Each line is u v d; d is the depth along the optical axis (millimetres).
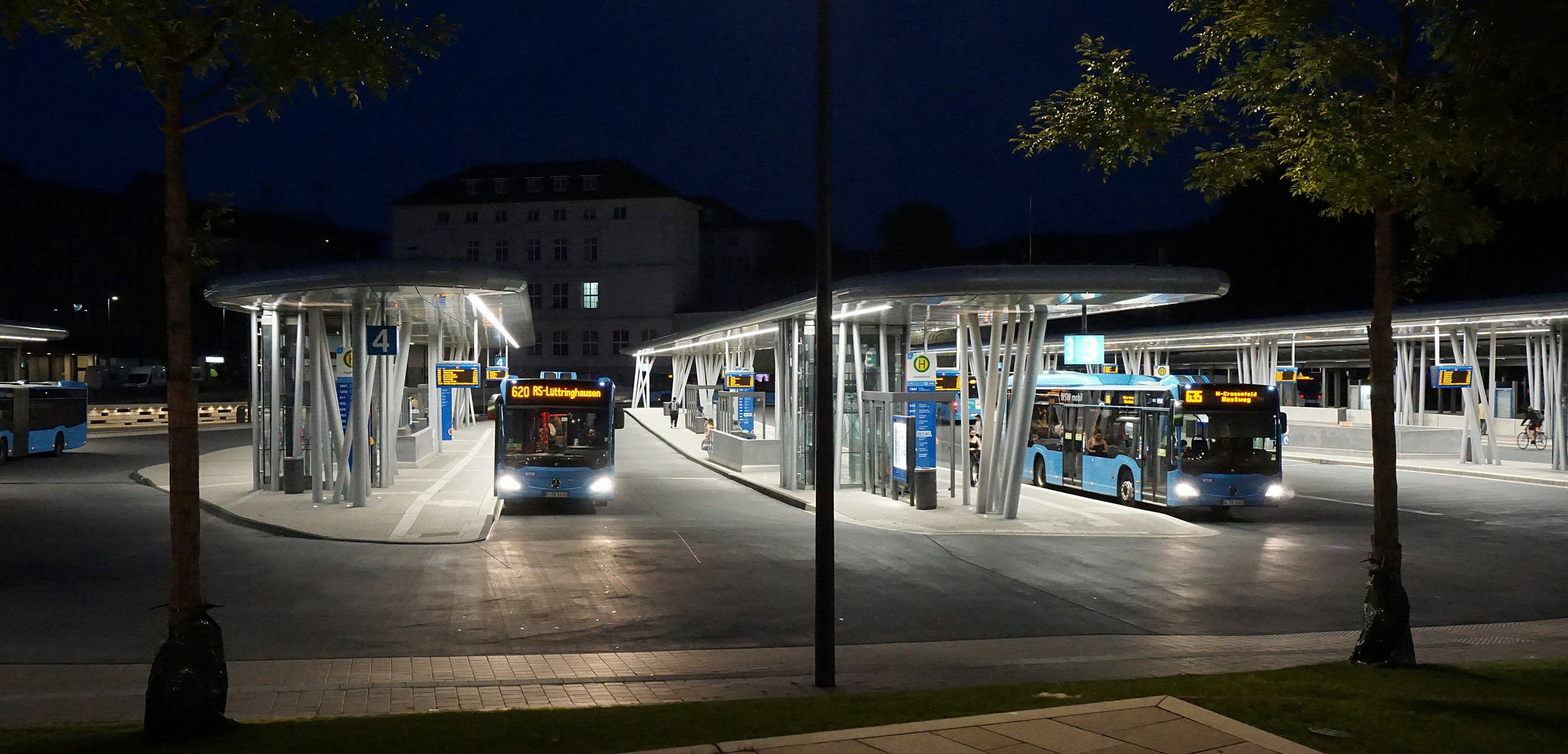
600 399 22969
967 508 23609
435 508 22578
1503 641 11766
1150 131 9859
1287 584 15102
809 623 12359
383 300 22844
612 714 7469
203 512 22406
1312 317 41344
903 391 27828
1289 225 60406
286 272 20781
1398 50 9211
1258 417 22594
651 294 85375
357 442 22703
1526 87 8562
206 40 7355
